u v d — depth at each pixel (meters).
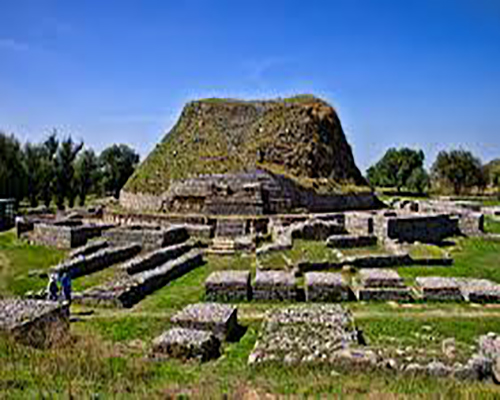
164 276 21.52
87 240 32.81
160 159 51.31
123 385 8.59
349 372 10.41
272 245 26.25
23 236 35.72
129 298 18.09
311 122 51.97
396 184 100.62
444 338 13.90
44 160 65.56
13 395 7.41
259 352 11.34
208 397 8.04
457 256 28.14
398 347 11.81
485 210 53.50
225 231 35.09
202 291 20.11
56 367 9.25
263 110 54.34
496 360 10.56
